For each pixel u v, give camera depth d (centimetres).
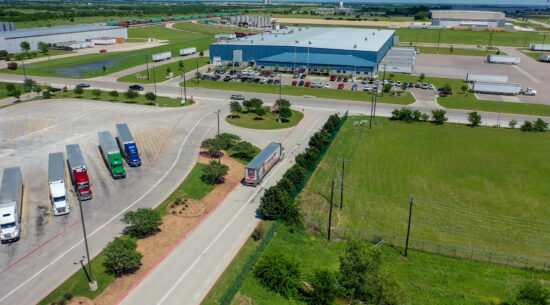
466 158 8469
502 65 19238
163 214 5984
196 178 7250
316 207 6366
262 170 7125
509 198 6819
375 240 5556
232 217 5959
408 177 7562
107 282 4531
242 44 18200
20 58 18775
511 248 5400
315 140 8356
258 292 4438
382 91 13375
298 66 16750
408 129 10288
